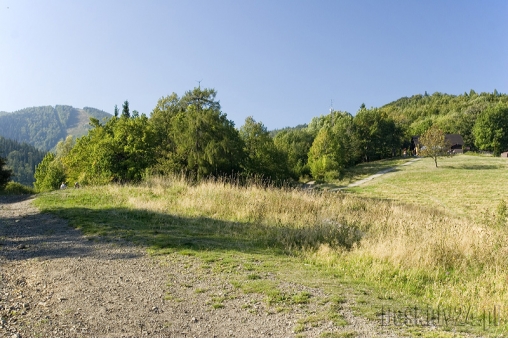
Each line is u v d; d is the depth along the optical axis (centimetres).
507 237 947
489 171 4916
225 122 3353
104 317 459
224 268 684
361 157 7575
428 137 5756
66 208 1383
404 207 2127
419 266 750
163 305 504
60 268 671
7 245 841
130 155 2533
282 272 677
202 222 1180
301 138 7712
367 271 714
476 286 653
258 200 1472
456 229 985
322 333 417
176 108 4497
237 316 468
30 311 471
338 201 1698
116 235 942
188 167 3022
